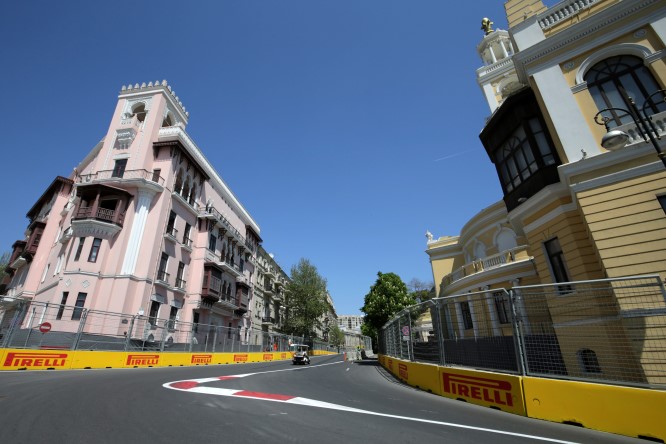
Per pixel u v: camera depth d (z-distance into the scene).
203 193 32.53
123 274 22.30
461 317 8.39
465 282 19.11
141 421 4.92
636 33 9.18
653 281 6.08
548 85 10.10
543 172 10.20
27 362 12.33
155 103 28.64
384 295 34.22
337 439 4.25
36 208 37.16
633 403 5.00
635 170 8.03
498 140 12.55
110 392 7.46
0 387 7.55
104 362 15.09
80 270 21.58
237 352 26.19
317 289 52.34
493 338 7.21
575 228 9.22
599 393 5.34
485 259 18.47
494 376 6.82
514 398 6.29
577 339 6.12
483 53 27.89
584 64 9.72
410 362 11.09
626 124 8.48
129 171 25.33
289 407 6.33
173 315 26.39
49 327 13.59
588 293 6.19
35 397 6.48
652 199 7.74
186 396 7.29
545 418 5.75
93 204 23.53
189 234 29.66
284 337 40.66
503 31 26.64
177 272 27.17
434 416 5.85
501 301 7.20
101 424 4.70
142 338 18.30
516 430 4.97
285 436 4.33
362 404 6.97
